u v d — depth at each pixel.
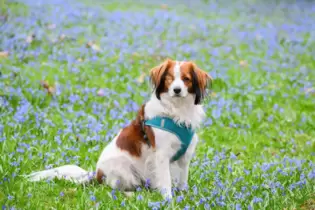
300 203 8.73
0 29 21.41
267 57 21.50
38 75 16.30
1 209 8.13
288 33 27.17
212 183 9.69
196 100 8.98
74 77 16.53
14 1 29.22
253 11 35.78
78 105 14.10
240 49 22.88
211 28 27.61
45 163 10.23
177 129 8.91
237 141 12.81
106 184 9.27
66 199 8.87
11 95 13.80
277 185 9.23
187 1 39.47
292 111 14.66
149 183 9.12
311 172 9.98
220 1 40.38
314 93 16.55
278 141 12.91
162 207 8.31
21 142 10.87
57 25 24.16
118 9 31.95
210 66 19.14
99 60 18.70
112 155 9.26
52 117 13.07
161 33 24.94
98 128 12.04
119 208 8.42
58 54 18.92
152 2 37.50
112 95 15.09
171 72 8.77
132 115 13.70
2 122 12.04
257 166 10.60
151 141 8.99
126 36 23.25
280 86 17.34
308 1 41.78
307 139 13.04
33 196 8.74
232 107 14.91
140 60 19.28
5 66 16.62
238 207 8.06
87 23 25.59
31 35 20.34
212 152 11.48
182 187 9.34
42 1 31.19
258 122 14.11
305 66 20.22
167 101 8.88
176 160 9.34
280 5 39.34
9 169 9.57
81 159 10.72
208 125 13.51
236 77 17.89
